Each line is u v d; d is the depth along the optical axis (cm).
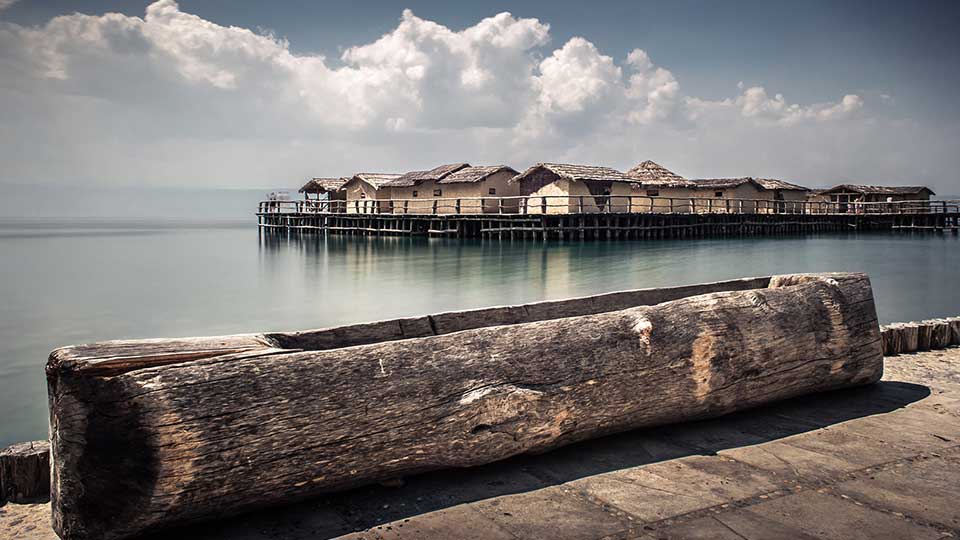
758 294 448
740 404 432
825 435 405
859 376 488
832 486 329
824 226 4644
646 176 3684
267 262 2728
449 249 3062
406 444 317
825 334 463
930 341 668
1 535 302
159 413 269
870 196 4981
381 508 312
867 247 3194
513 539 280
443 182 3622
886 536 278
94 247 3953
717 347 411
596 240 3234
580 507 310
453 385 329
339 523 298
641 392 384
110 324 1363
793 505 309
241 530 293
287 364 299
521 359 352
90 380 269
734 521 293
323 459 299
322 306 1545
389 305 1534
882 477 340
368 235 4028
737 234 3938
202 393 278
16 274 2336
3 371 962
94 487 271
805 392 469
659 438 402
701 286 565
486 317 449
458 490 330
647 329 389
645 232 3541
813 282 483
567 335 371
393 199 3878
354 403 305
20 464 341
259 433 285
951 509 303
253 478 286
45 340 1209
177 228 8288
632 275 1969
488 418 334
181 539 286
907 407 462
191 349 293
